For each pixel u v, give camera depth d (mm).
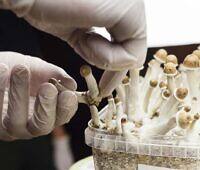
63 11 352
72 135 925
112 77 469
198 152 491
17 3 340
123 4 366
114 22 369
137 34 384
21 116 487
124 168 514
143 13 380
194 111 510
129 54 392
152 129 507
